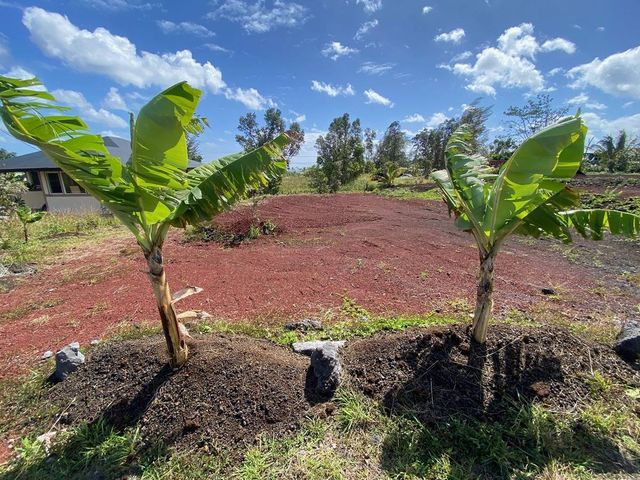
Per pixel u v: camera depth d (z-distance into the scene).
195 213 2.61
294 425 2.53
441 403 2.69
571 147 2.50
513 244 8.32
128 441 2.43
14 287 5.97
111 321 4.49
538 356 3.02
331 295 5.24
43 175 15.66
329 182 23.20
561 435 2.43
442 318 4.30
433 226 10.66
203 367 2.88
